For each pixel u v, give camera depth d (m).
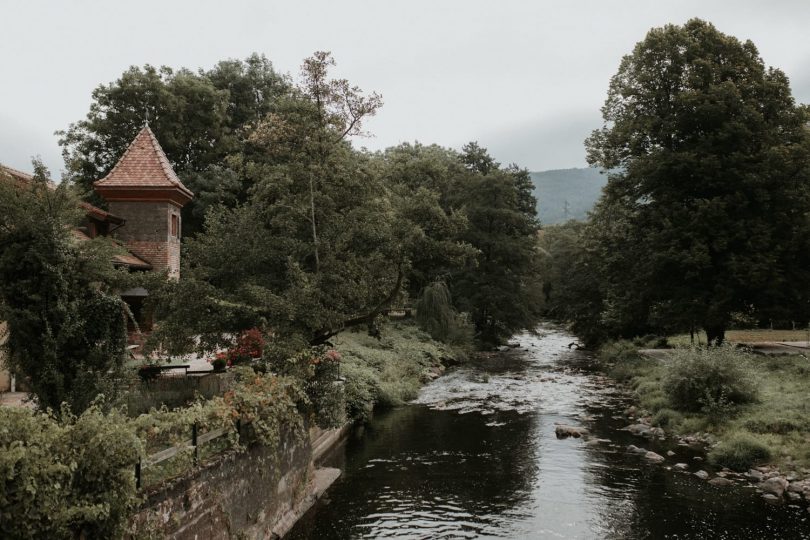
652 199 33.53
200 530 8.58
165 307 14.58
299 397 12.56
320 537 11.86
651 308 33.62
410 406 24.81
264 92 42.91
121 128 35.59
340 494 14.36
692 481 15.09
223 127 38.75
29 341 9.20
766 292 28.59
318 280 14.83
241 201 38.97
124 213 24.91
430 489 14.70
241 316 14.45
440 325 42.53
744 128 28.98
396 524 12.55
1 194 9.32
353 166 17.19
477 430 20.64
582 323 49.31
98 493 6.34
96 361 9.44
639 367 31.09
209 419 9.43
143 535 7.05
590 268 47.19
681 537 11.83
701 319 29.77
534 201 58.59
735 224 28.66
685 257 28.61
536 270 55.38
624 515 12.98
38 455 5.73
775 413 18.42
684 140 32.19
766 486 14.26
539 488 14.73
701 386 20.33
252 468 10.56
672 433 19.66
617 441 19.06
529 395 27.08
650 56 32.91
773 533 11.94
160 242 24.92
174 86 36.34
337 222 16.25
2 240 9.30
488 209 48.81
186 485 8.20
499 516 12.99
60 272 9.25
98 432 6.44
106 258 9.91
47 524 5.70
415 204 16.25
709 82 31.05
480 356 43.41
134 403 12.38
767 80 31.20
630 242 34.44
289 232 16.00
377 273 16.23
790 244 28.66
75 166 10.14
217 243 15.44
